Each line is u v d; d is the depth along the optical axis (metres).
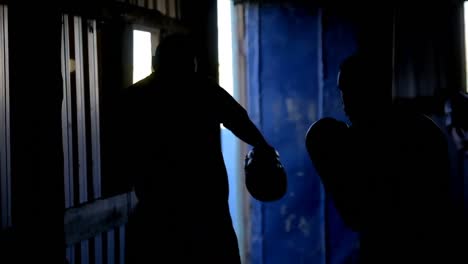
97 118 3.31
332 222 4.98
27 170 2.62
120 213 3.46
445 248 1.93
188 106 2.65
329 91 4.94
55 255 2.69
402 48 4.64
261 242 5.30
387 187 1.96
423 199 1.90
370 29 4.72
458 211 4.30
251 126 2.74
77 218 3.03
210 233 2.67
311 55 5.01
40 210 2.64
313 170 5.05
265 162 2.82
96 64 3.29
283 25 5.11
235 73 5.32
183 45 2.69
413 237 1.94
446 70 4.53
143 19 3.59
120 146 2.73
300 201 5.12
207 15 4.28
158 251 2.66
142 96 2.67
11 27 2.57
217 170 2.71
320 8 4.93
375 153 1.98
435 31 4.55
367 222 2.03
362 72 2.01
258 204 5.28
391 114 1.99
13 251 2.56
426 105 4.55
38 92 2.62
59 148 2.73
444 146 1.91
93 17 3.22
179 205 2.64
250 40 5.23
